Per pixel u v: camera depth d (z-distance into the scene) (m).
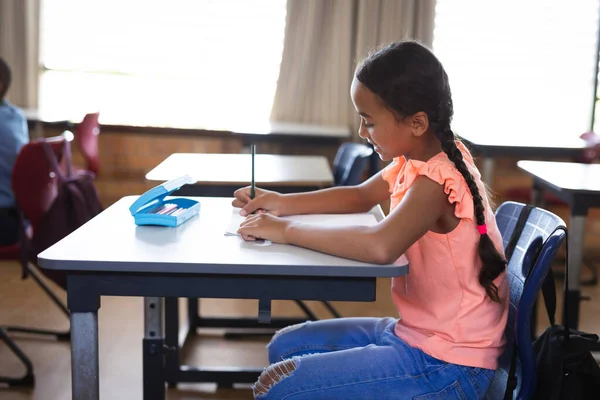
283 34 4.64
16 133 2.83
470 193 1.34
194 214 1.62
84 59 4.90
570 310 2.57
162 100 4.96
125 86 4.95
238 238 1.41
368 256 1.25
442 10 4.67
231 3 4.82
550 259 1.29
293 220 1.50
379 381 1.32
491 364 1.37
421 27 4.57
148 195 1.52
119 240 1.37
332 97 4.69
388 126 1.36
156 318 2.09
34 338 2.79
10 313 3.06
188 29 4.87
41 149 2.32
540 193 3.74
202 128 4.75
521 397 1.33
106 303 3.22
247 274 1.27
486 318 1.37
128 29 4.87
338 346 1.51
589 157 3.78
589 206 2.48
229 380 2.39
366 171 4.50
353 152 2.94
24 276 2.52
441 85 1.36
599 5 4.64
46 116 4.31
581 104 4.74
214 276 1.27
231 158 2.89
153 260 1.23
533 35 4.70
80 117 4.39
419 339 1.37
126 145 4.81
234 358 2.67
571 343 1.39
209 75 4.92
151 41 4.89
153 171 2.48
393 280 1.48
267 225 1.39
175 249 1.31
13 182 2.33
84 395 1.32
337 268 1.23
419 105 1.33
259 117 4.95
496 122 4.80
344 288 1.28
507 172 4.67
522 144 3.88
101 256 1.25
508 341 1.47
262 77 4.91
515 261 1.53
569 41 4.70
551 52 4.71
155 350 2.10
